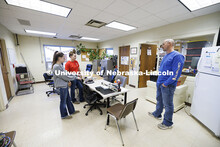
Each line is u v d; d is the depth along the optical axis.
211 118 1.70
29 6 2.01
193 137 1.66
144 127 1.89
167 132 1.77
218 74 1.60
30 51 4.77
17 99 3.08
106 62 4.77
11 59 3.51
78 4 1.93
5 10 2.14
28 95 3.42
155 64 4.82
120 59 5.26
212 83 1.69
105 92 2.00
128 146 1.49
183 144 1.53
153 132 1.77
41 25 3.16
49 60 5.38
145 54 4.37
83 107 2.62
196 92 2.04
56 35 4.63
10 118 2.12
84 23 3.00
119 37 5.06
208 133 1.75
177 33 2.84
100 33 4.26
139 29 3.64
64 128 1.85
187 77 2.71
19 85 3.71
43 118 2.14
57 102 2.90
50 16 2.48
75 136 1.66
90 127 1.88
